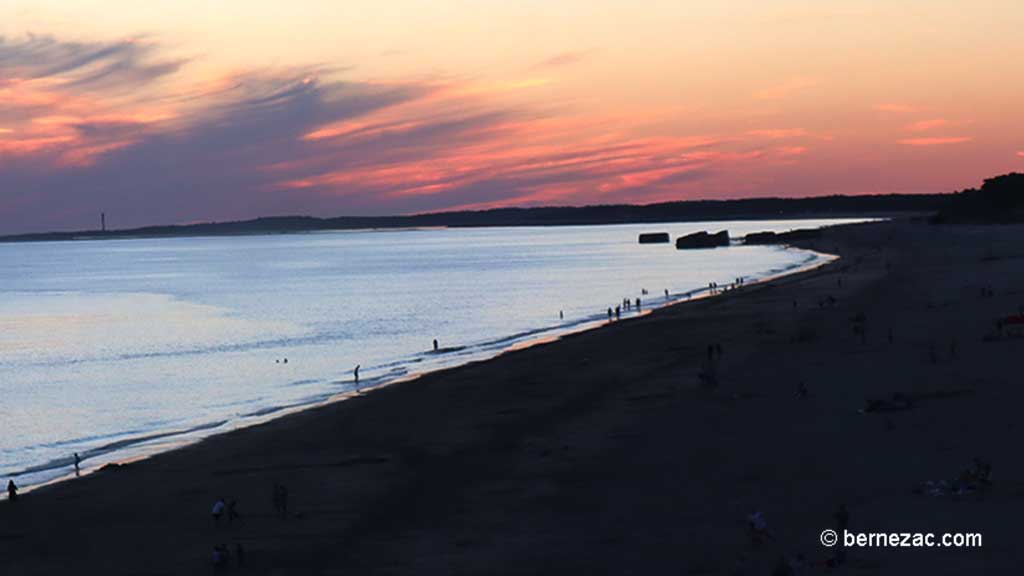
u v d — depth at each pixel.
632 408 58.44
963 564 29.08
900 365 63.31
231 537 38.72
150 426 68.00
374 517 40.31
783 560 28.98
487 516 39.25
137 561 36.53
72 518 43.03
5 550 38.84
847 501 36.53
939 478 38.12
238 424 65.25
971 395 51.84
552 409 60.12
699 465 43.94
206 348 111.50
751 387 61.25
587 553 33.81
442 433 55.56
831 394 56.22
